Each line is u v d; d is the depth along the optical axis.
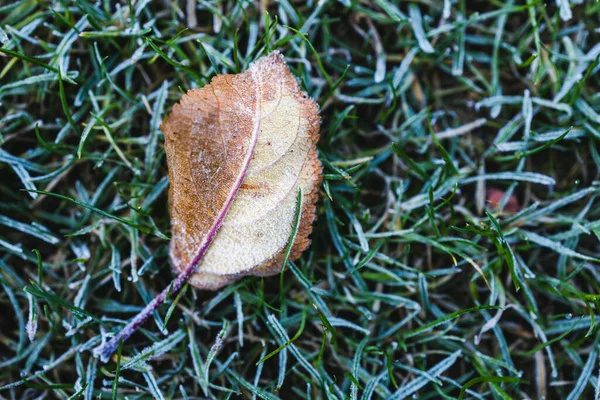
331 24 0.36
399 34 0.36
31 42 0.35
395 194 0.36
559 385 0.35
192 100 0.33
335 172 0.35
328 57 0.36
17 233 0.36
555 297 0.36
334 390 0.35
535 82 0.35
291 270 0.35
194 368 0.35
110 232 0.35
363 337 0.35
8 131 0.35
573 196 0.35
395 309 0.36
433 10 0.36
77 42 0.35
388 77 0.35
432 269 0.36
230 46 0.35
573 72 0.36
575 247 0.36
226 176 0.33
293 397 0.35
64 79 0.35
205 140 0.33
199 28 0.36
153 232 0.35
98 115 0.35
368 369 0.35
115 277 0.35
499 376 0.35
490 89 0.36
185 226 0.34
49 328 0.35
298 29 0.35
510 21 0.36
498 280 0.35
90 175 0.36
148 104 0.35
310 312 0.35
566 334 0.35
